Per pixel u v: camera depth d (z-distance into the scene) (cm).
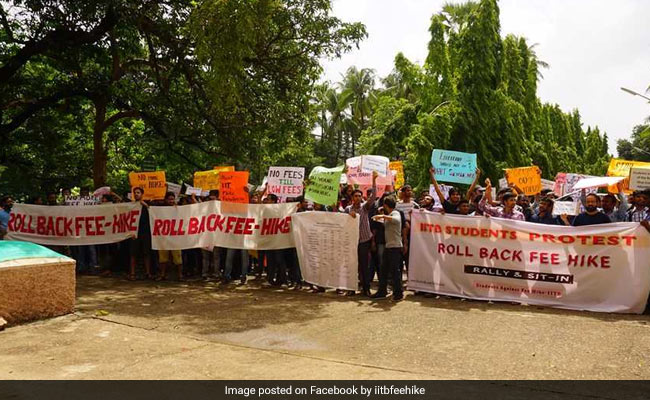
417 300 834
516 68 3300
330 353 535
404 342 578
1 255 652
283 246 968
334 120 5306
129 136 2147
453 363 501
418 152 2538
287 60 1324
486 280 827
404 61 2888
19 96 1545
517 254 808
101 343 565
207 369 475
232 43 898
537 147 3659
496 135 2697
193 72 1247
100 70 1576
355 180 1148
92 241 1087
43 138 1784
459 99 2633
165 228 1039
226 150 1446
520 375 466
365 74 5231
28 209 1109
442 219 863
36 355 518
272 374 461
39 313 667
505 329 636
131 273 1059
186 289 939
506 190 945
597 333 617
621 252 743
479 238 834
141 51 1470
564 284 775
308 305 792
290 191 991
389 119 3191
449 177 1018
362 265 880
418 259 880
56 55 1348
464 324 662
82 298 826
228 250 1003
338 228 904
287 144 1659
